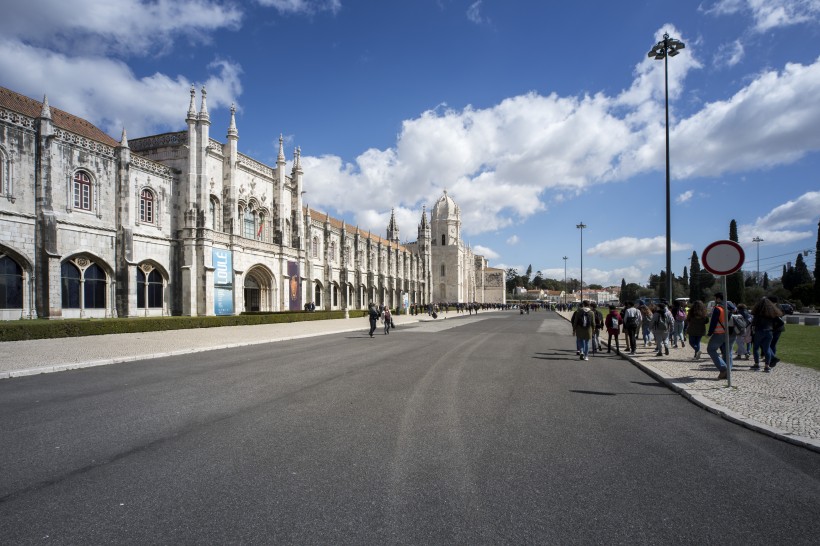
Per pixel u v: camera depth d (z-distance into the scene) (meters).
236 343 21.67
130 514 4.65
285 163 52.31
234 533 4.27
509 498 5.11
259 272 48.31
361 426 7.94
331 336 28.77
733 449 6.89
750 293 96.62
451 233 137.50
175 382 12.01
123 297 33.34
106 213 32.84
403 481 5.55
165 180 38.31
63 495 5.09
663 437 7.47
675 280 137.38
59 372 13.50
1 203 26.39
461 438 7.29
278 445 6.88
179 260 39.16
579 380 12.91
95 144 32.09
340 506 4.86
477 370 14.51
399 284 94.44
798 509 4.90
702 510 4.86
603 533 4.34
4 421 8.10
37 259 27.97
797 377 12.72
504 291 177.25
